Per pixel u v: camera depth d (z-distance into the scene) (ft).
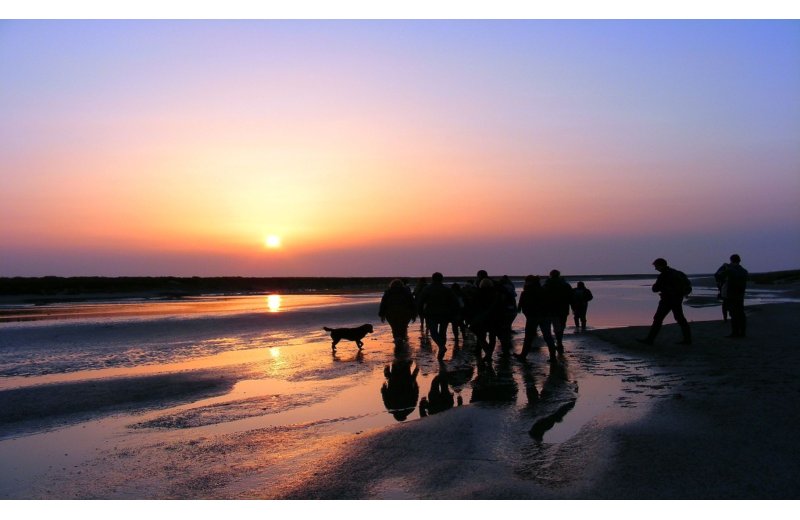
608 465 18.29
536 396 29.89
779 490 15.80
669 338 49.42
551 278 42.52
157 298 201.46
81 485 19.12
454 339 57.00
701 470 17.48
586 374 35.55
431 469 18.80
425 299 44.96
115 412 29.58
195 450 22.56
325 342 59.06
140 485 18.90
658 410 25.16
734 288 47.60
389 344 56.75
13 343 59.93
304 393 33.17
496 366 40.68
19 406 30.81
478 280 54.08
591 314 90.22
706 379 31.65
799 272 295.07
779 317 65.31
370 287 338.95
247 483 18.62
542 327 41.55
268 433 24.71
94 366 45.29
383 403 30.30
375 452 20.85
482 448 20.90
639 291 222.48
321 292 263.90
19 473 20.56
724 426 21.98
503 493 16.43
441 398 31.12
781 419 22.63
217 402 31.35
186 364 45.55
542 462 19.12
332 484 17.90
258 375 39.32
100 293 250.16
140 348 55.42
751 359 37.24
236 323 81.20
